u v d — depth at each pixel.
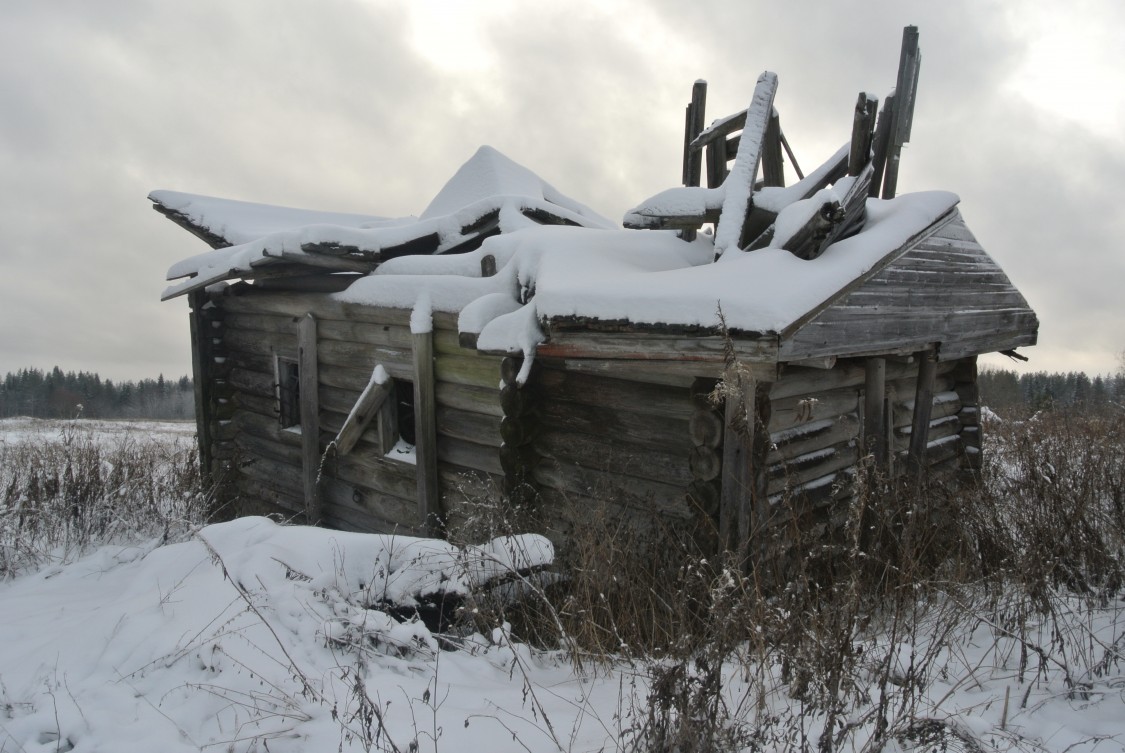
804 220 4.40
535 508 5.11
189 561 4.04
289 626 3.38
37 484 7.20
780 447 4.20
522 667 3.11
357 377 6.62
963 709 2.93
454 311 5.59
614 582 3.82
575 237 5.45
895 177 5.62
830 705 2.51
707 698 2.48
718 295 3.77
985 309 6.01
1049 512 4.45
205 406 8.23
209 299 8.21
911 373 5.84
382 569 3.86
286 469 7.64
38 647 3.57
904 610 3.68
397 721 2.77
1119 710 2.90
